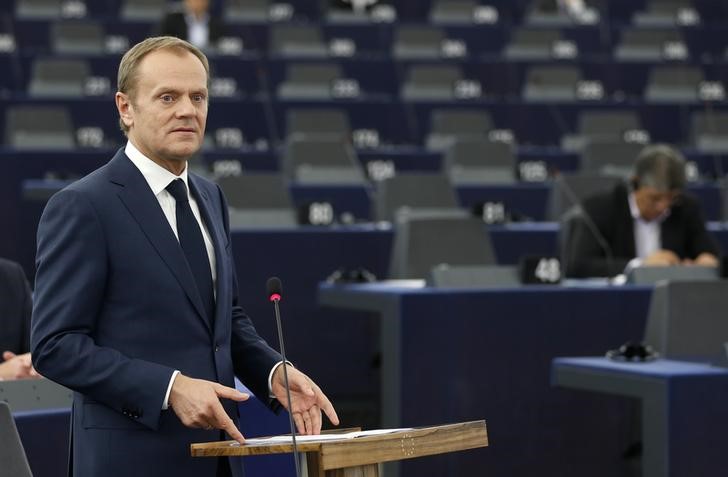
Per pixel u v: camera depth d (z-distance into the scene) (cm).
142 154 527
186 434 510
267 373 541
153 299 512
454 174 1678
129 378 494
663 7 2845
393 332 974
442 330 980
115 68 2162
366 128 2073
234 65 2223
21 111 1759
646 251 1243
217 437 517
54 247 508
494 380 1000
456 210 1402
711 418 812
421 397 974
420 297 973
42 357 501
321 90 2173
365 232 1272
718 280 938
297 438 482
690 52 2620
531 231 1352
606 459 1038
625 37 2586
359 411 1248
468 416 992
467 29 2580
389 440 468
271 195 1334
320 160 1633
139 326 511
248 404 677
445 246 1181
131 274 512
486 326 998
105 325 512
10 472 507
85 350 498
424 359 974
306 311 1254
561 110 2150
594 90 2394
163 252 515
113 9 2602
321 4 2736
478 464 1001
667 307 927
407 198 1402
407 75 2298
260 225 1293
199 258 526
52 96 1973
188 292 516
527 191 1593
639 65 2406
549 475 1023
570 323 1023
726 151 2006
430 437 481
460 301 988
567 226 1248
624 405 1041
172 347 513
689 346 927
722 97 2370
